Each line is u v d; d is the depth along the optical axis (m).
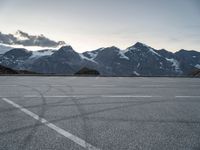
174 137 4.57
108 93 10.79
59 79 20.67
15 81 17.84
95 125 5.38
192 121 5.82
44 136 4.57
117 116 6.25
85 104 7.96
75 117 6.09
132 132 4.88
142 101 8.69
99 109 7.14
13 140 4.34
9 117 6.04
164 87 14.01
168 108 7.43
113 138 4.48
